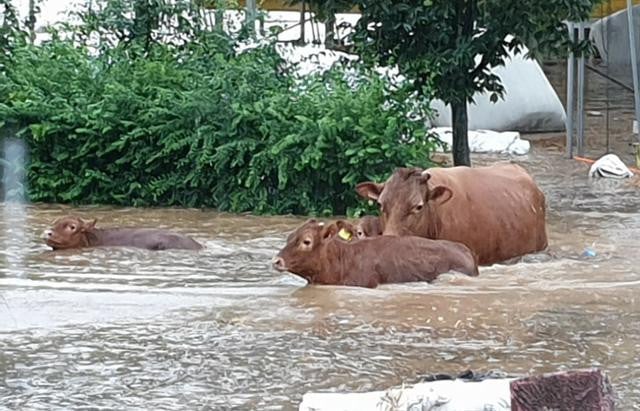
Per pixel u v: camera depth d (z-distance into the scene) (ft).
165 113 54.70
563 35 55.06
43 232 44.42
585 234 45.11
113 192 55.42
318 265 34.58
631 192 57.11
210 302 32.58
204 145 53.47
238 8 67.56
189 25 67.72
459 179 39.45
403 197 36.58
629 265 38.45
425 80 55.88
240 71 56.95
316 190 52.39
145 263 38.86
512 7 53.26
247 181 52.47
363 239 35.37
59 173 55.88
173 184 54.70
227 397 24.22
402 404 18.80
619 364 26.53
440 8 53.78
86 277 36.27
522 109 80.18
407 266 34.99
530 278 36.04
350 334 29.01
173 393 24.52
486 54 55.26
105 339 28.66
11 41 65.21
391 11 54.29
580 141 70.54
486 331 29.32
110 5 67.46
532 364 26.45
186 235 43.91
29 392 24.59
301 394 24.38
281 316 30.86
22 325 30.01
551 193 56.80
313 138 51.62
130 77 58.70
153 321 30.40
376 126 52.13
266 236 45.42
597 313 31.22
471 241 38.37
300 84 57.82
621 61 104.01
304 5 64.13
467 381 19.38
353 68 58.03
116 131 55.36
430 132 59.52
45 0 71.61
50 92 57.77
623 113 91.86
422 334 29.01
